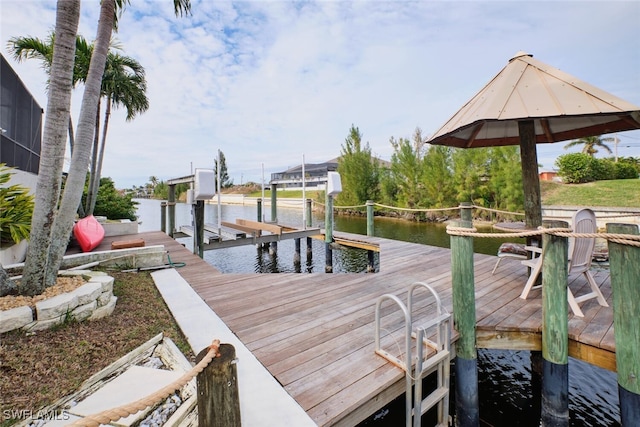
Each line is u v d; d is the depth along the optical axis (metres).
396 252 5.30
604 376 3.15
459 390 2.23
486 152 12.73
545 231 1.98
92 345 2.10
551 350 2.04
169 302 2.95
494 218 12.73
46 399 1.58
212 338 2.27
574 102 2.23
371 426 2.52
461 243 2.18
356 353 2.06
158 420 1.51
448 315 1.94
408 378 1.75
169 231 7.16
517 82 2.62
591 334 2.16
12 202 3.92
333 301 3.01
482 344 2.36
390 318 2.60
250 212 21.59
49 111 2.38
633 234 1.63
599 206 11.74
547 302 2.05
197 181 5.18
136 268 4.02
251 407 1.55
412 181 15.48
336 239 7.02
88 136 2.80
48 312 2.15
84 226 4.86
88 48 7.70
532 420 2.66
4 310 2.05
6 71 4.85
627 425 1.73
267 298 3.09
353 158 17.94
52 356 1.92
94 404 1.56
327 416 1.50
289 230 7.32
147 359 2.06
